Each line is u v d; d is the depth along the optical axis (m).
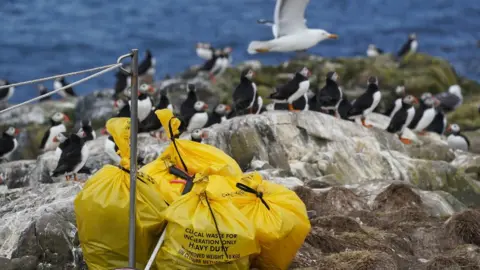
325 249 10.18
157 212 8.58
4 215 10.41
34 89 38.53
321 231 10.40
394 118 16.89
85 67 43.25
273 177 12.91
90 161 14.95
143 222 8.52
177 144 9.54
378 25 52.34
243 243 8.37
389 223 11.23
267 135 14.87
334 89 17.78
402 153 15.30
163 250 8.44
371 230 10.81
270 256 8.89
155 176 9.27
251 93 17.44
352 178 14.34
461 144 19.02
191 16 54.81
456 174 14.66
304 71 16.84
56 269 9.48
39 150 20.50
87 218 8.51
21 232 9.76
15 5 56.81
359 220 11.31
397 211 11.64
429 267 9.85
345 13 56.38
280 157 14.56
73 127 23.12
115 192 8.51
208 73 27.44
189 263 8.34
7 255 9.71
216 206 8.49
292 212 8.94
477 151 20.48
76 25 51.94
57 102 24.89
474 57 41.84
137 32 50.31
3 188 13.30
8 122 22.86
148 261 8.41
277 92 16.92
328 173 14.34
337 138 15.16
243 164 14.41
